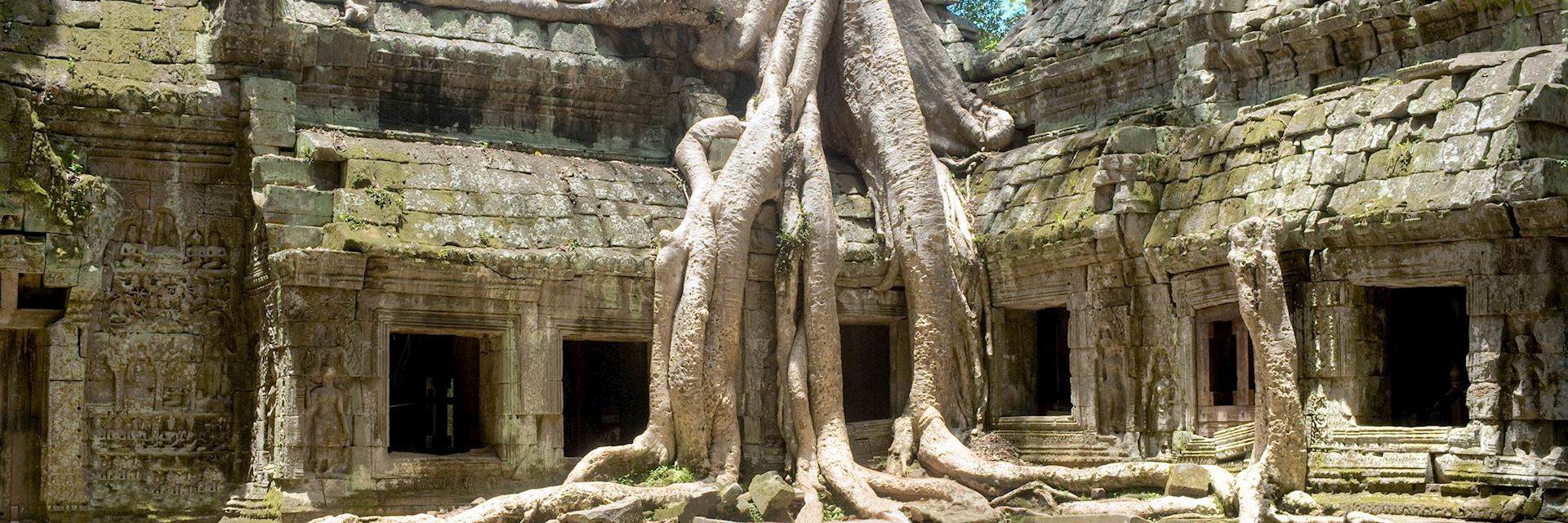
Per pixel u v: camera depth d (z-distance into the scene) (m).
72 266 20.92
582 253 22.19
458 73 23.66
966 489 21.05
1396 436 18.86
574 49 24.31
